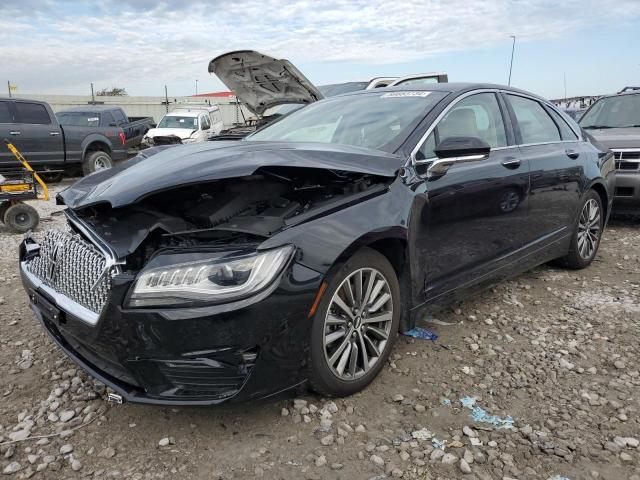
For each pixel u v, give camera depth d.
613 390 2.91
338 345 2.71
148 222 2.58
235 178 2.64
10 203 8.08
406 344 3.47
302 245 2.44
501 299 4.27
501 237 3.76
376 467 2.30
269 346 2.35
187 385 2.35
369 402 2.78
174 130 17.81
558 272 4.97
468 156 2.96
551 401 2.80
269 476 2.25
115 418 2.69
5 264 5.79
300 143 3.04
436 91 3.68
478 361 3.22
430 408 2.73
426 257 3.13
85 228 2.63
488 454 2.38
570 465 2.30
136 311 2.27
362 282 2.80
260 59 8.48
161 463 2.34
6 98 11.86
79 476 2.28
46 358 3.39
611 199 5.23
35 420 2.69
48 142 12.45
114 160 14.15
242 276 2.27
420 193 3.04
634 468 2.28
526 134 4.18
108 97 27.59
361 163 2.80
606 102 8.31
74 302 2.63
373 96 3.95
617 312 3.99
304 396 2.82
